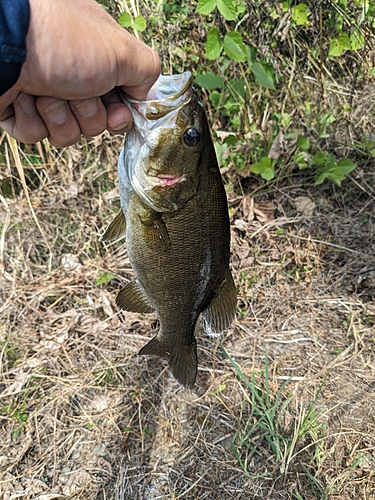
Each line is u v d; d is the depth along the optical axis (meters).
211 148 0.29
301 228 0.61
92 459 0.44
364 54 0.68
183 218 0.29
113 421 0.46
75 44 0.20
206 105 0.65
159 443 0.45
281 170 0.63
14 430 0.45
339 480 0.42
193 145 0.28
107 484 0.43
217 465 0.43
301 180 0.65
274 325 0.53
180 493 0.42
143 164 0.27
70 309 0.54
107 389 0.48
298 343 0.52
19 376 0.49
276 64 0.64
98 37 0.21
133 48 0.22
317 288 0.56
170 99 0.27
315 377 0.49
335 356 0.50
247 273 0.57
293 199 0.63
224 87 0.61
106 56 0.21
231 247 0.59
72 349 0.51
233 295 0.33
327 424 0.45
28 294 0.55
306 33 0.67
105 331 0.52
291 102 0.65
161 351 0.36
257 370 0.49
